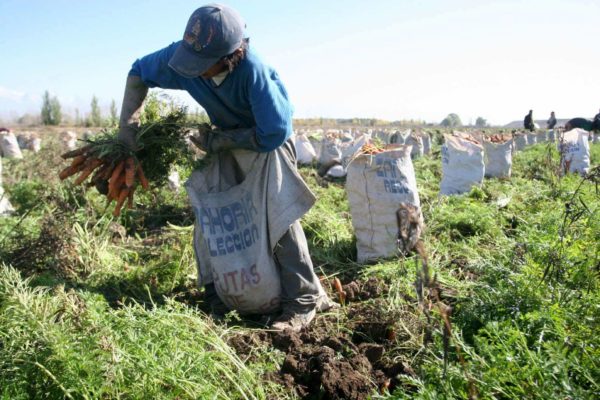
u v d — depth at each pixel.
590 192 6.00
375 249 5.33
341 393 2.91
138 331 2.96
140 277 4.57
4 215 7.23
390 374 3.07
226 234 3.94
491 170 10.79
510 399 2.42
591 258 3.54
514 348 2.78
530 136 24.89
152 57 3.88
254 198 3.98
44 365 2.52
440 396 2.42
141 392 2.50
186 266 4.74
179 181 8.28
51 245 4.64
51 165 9.45
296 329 3.81
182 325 3.08
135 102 4.00
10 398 2.38
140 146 4.04
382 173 5.29
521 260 4.14
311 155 14.62
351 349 3.34
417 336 3.34
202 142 4.05
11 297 3.13
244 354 3.32
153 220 7.19
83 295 3.25
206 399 2.56
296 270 4.00
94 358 2.58
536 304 3.23
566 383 2.29
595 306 3.00
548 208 6.31
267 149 3.79
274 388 2.92
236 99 3.75
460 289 4.14
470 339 3.25
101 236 5.33
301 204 4.01
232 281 3.89
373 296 4.33
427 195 8.91
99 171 4.04
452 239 5.88
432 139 28.05
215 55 3.35
